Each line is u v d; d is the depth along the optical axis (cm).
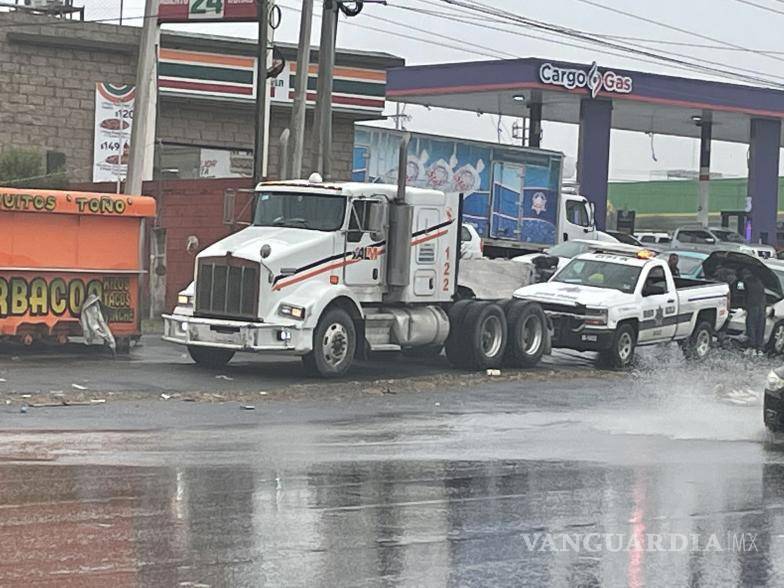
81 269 1902
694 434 1400
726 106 5288
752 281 2577
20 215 1845
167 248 2622
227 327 1772
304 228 1842
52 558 743
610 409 1622
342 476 1055
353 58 3950
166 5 2677
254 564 746
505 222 3700
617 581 744
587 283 2309
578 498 993
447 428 1394
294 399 1606
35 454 1112
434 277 1973
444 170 3631
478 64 4831
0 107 3466
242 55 3769
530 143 5166
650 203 10138
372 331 1894
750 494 1034
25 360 1841
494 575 745
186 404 1505
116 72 3625
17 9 3666
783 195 9525
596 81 4850
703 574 768
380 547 804
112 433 1259
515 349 2070
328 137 2586
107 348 1995
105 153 3612
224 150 3862
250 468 1076
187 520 858
